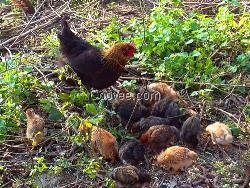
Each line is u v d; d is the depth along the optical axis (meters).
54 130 2.00
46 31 2.72
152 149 1.85
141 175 1.66
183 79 2.20
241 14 2.68
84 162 1.81
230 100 2.13
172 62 2.25
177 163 1.73
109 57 2.04
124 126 1.97
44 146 1.93
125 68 2.31
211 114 2.06
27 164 1.83
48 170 1.80
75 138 1.80
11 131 1.99
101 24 2.74
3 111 2.08
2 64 2.32
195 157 1.75
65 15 2.66
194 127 1.83
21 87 2.13
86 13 2.88
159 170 1.78
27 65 2.34
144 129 1.90
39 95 2.14
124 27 2.58
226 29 2.44
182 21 2.59
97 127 1.83
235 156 1.85
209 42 2.39
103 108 2.00
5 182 1.79
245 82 2.21
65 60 2.14
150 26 2.47
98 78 2.08
